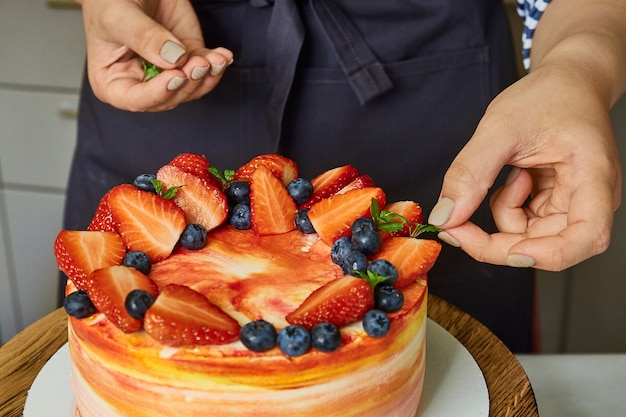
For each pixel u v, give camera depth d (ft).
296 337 1.53
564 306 3.74
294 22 2.38
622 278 3.56
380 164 2.59
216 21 2.50
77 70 3.66
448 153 2.61
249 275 1.72
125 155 2.69
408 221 1.84
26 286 4.15
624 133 3.28
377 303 1.63
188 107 2.58
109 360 1.59
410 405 1.76
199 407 1.56
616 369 2.10
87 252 1.71
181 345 1.53
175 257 1.78
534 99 1.83
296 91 2.50
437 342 2.06
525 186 1.91
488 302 2.71
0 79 3.76
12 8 3.61
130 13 2.12
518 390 1.92
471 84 2.57
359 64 2.41
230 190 1.93
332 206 1.82
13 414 1.86
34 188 3.94
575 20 2.13
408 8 2.46
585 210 1.74
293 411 1.57
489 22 2.58
